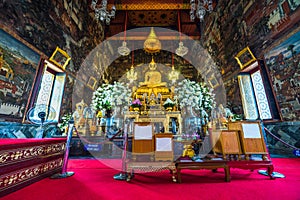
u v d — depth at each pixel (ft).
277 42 15.52
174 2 35.32
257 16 18.62
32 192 6.46
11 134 12.78
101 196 6.01
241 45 21.94
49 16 18.63
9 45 12.86
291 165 10.36
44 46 17.42
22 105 14.02
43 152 8.38
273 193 6.04
